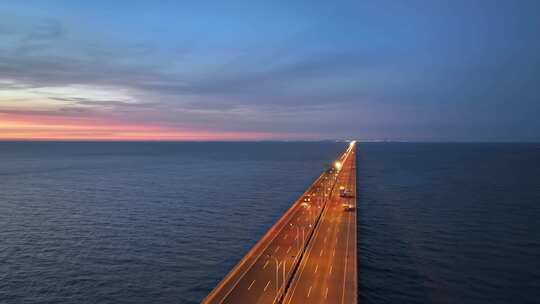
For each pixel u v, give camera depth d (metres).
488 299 68.75
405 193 175.12
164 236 106.69
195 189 189.38
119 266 84.25
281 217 119.94
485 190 181.00
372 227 116.00
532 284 74.81
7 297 69.81
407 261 86.62
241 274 68.81
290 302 58.88
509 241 101.69
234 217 130.12
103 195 171.12
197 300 69.00
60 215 131.62
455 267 83.25
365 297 69.06
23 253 92.38
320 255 79.25
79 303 67.81
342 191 153.38
